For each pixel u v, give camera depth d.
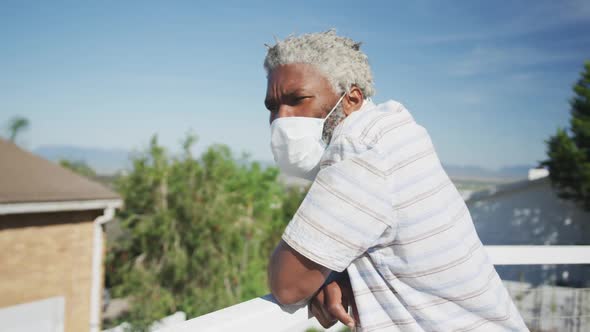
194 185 11.93
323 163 0.94
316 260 0.83
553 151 13.59
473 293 0.92
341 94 1.01
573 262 1.63
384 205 0.85
